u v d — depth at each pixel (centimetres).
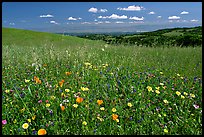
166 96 491
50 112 374
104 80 580
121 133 349
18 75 630
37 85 512
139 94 472
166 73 704
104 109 408
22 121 365
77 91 492
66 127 357
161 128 364
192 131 357
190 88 539
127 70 675
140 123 373
